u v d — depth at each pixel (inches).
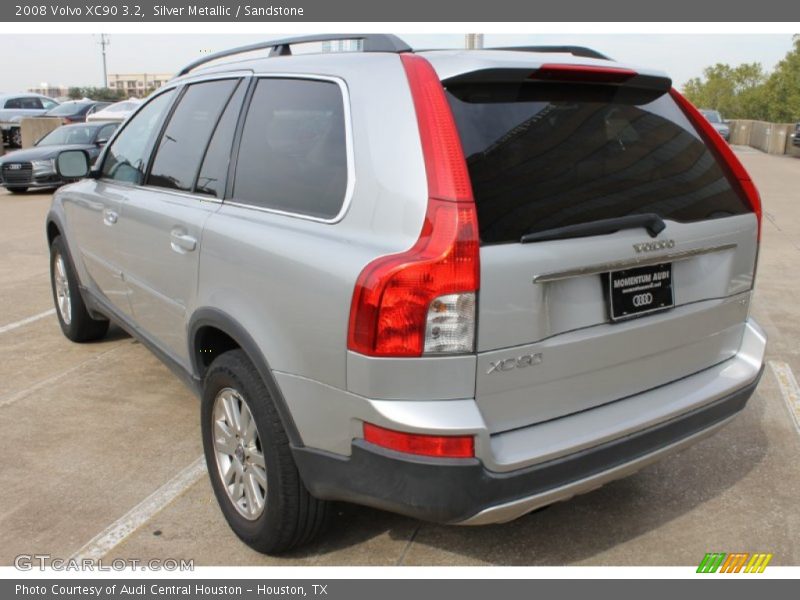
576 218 96.1
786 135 1211.9
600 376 101.8
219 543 120.9
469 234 86.8
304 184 106.6
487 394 91.0
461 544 120.3
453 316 87.1
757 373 120.3
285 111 115.0
